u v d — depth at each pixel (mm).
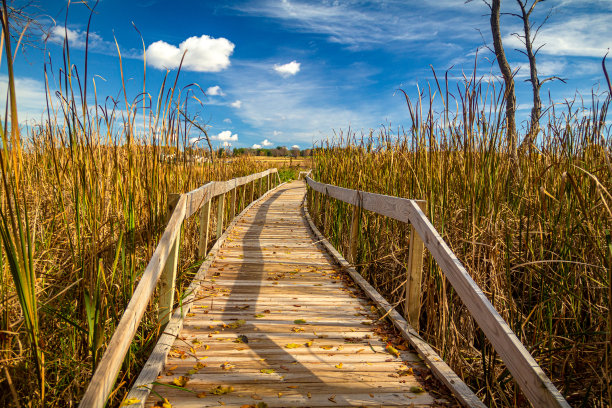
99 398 1149
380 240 3898
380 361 2242
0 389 1632
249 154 11883
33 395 1708
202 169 4285
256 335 2555
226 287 3539
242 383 1968
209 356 2242
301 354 2311
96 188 2096
